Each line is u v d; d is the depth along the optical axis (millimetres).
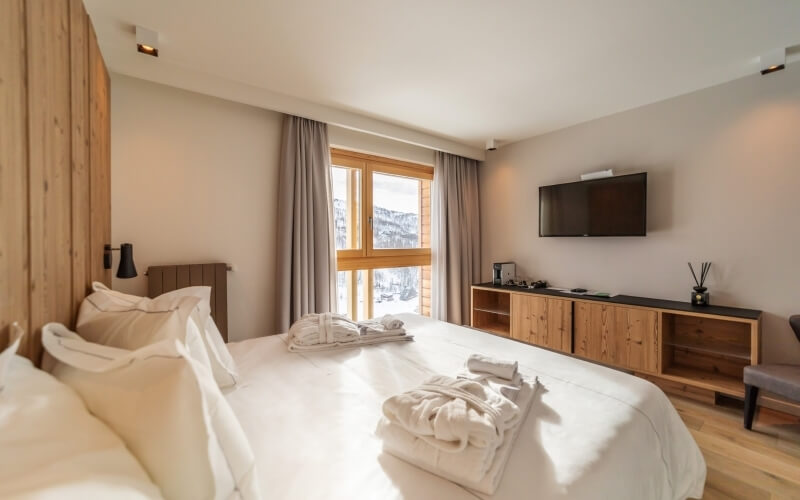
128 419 562
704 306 2545
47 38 991
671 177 2814
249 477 626
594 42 1977
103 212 1831
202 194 2541
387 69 2283
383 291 3795
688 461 1258
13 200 772
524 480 815
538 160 3768
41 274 917
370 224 3602
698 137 2666
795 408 2240
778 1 1629
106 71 2018
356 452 937
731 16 1745
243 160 2717
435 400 968
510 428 968
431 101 2812
